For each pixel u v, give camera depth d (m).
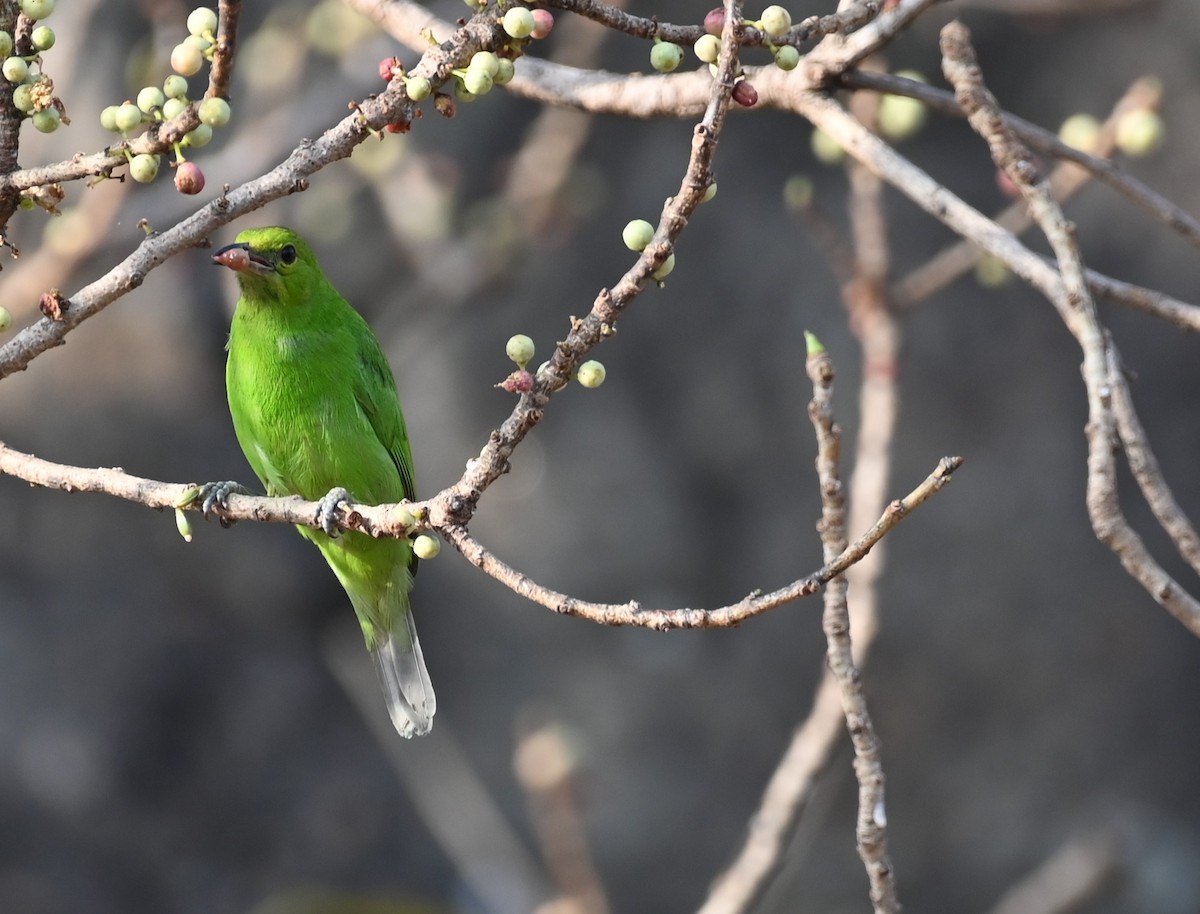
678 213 4.48
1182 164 15.45
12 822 15.20
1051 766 15.53
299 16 12.57
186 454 15.55
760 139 15.96
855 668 5.48
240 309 7.25
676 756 15.68
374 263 14.83
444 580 16.08
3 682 15.41
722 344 15.94
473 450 15.73
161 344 15.53
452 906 15.14
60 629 15.59
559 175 12.19
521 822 15.26
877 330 7.89
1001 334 15.73
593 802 15.45
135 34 12.91
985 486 15.70
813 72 6.14
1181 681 15.62
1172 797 15.48
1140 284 15.58
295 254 7.13
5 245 4.84
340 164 12.98
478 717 15.73
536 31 4.75
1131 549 4.80
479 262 12.35
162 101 4.60
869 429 7.71
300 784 15.88
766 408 15.86
